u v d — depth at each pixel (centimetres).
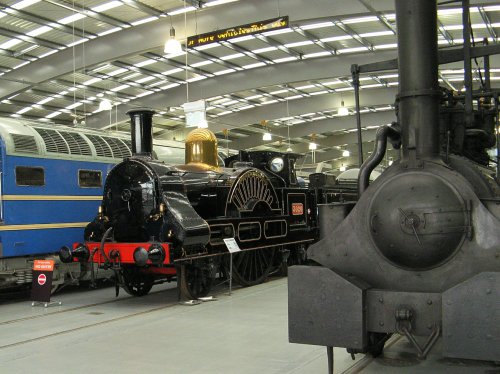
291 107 2691
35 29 1599
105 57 1741
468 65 434
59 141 990
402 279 381
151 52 1845
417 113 396
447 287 363
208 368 481
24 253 902
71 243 982
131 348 558
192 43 1279
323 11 1519
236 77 2177
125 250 815
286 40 1819
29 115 2494
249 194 1015
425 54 399
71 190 991
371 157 413
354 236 401
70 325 686
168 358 516
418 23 400
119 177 865
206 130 1038
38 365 503
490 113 486
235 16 1571
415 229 366
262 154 1188
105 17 1577
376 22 1645
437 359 486
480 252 355
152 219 816
